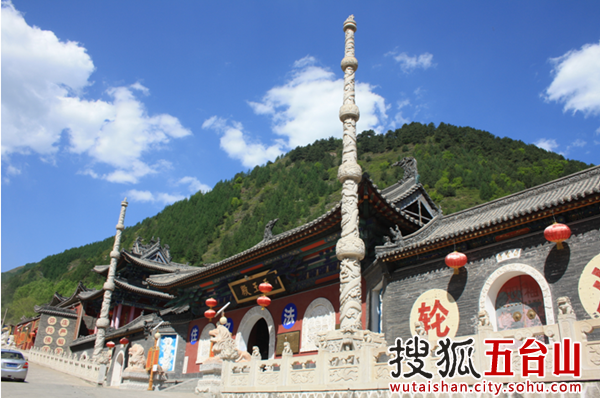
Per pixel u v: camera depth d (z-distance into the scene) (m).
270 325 25.77
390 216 22.03
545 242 15.60
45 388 16.53
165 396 18.45
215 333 21.00
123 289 46.41
